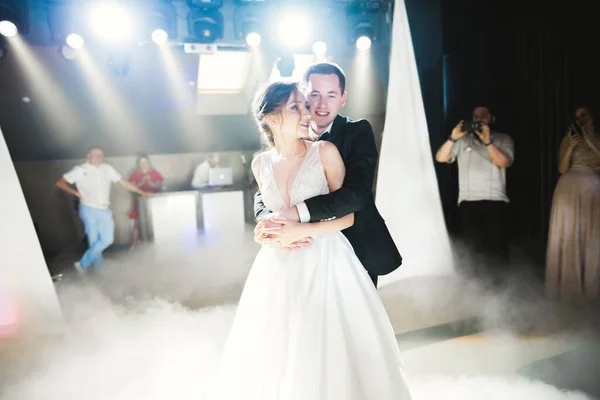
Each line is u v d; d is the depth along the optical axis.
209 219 7.48
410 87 4.39
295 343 1.66
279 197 1.78
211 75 7.50
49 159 7.75
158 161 8.59
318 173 1.76
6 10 4.69
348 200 1.71
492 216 4.11
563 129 5.05
